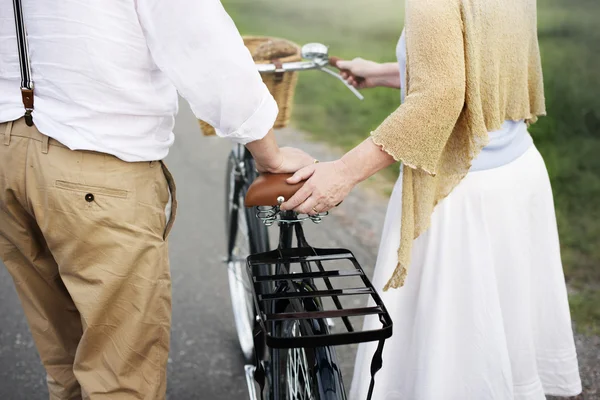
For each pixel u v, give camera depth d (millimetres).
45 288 2084
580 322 3104
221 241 4039
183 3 1639
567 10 6152
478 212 1908
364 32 7438
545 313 2119
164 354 1983
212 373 2936
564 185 4125
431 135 1704
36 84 1733
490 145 1890
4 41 1727
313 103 6195
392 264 2023
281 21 8422
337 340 1560
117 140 1762
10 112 1759
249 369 2295
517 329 2014
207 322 3287
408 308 2041
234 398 2789
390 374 2098
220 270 3736
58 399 2201
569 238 3691
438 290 1946
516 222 1954
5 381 2920
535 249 2068
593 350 2941
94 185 1757
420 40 1678
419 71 1690
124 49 1694
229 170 2965
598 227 3756
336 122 5699
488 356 1951
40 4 1667
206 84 1695
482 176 1898
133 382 1943
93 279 1824
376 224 4141
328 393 1704
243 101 1718
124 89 1723
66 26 1662
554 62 5207
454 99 1680
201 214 4379
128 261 1814
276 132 5527
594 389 2734
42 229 1808
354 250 3846
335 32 7586
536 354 2158
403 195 1826
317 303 1900
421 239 1962
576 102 4758
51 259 2033
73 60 1682
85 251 1802
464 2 1668
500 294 1993
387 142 1733
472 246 1916
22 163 1773
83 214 1760
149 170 1870
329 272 1791
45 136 1740
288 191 1854
